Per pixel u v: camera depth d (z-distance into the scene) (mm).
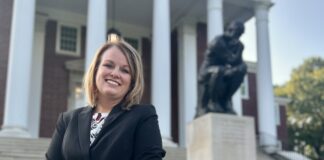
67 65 29562
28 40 21531
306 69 60750
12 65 21047
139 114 2264
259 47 28500
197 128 14789
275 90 57406
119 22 31938
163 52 24172
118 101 2402
